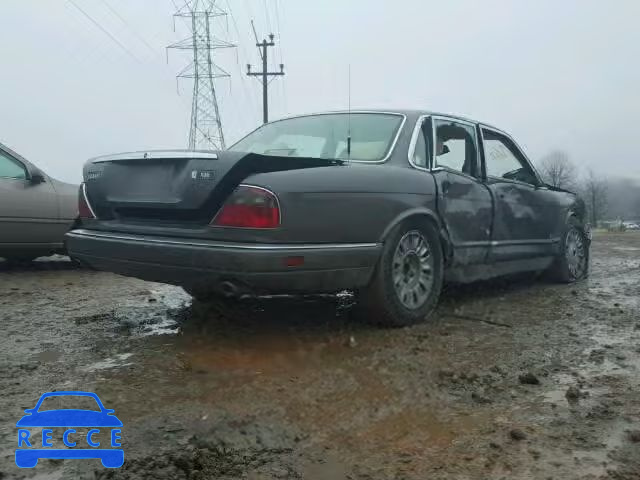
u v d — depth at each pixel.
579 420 2.61
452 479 2.12
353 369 3.22
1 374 3.12
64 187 7.03
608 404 2.79
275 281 3.29
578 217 6.50
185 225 3.47
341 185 3.56
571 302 5.16
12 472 2.12
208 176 3.34
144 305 4.90
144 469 2.14
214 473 2.13
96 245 3.73
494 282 6.19
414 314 4.08
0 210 6.39
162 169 3.57
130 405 2.70
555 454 2.30
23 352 3.52
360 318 4.07
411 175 4.07
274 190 3.29
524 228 5.42
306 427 2.52
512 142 5.69
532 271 5.73
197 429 2.46
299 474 2.15
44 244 6.80
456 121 4.88
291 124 4.79
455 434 2.48
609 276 6.88
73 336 3.88
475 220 4.70
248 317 4.33
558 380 3.11
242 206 3.27
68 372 3.16
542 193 5.75
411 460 2.26
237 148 4.77
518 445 2.38
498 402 2.81
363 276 3.71
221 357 3.40
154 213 3.63
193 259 3.29
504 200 5.11
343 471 2.17
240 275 3.22
